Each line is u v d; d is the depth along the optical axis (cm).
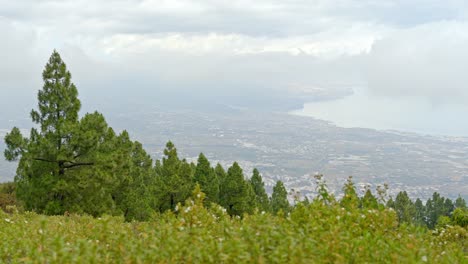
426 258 671
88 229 980
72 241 862
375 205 1047
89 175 2555
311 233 779
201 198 945
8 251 756
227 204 4188
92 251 639
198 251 643
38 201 2477
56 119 2622
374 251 696
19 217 1365
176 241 678
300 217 919
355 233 827
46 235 799
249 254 620
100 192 2644
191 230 752
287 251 632
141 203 3253
